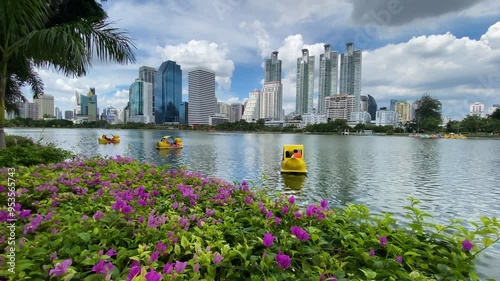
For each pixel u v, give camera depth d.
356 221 2.58
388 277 1.69
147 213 2.44
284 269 1.67
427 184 11.52
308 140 52.38
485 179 12.79
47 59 6.78
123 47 7.66
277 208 2.79
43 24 6.89
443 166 17.27
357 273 1.83
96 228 1.90
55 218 2.16
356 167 16.47
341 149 30.42
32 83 12.30
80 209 2.65
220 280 1.64
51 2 8.20
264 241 1.83
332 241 2.21
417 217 2.55
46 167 4.70
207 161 18.92
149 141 41.50
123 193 3.03
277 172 14.33
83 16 9.72
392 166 17.05
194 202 2.98
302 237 1.98
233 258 1.82
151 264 1.58
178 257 1.79
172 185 3.72
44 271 1.50
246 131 104.38
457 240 2.21
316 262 1.83
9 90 12.28
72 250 1.68
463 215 7.45
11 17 5.64
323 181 12.01
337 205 8.28
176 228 2.09
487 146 38.59
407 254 1.89
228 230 2.18
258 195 3.49
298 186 10.96
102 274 1.46
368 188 10.66
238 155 22.83
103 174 4.46
